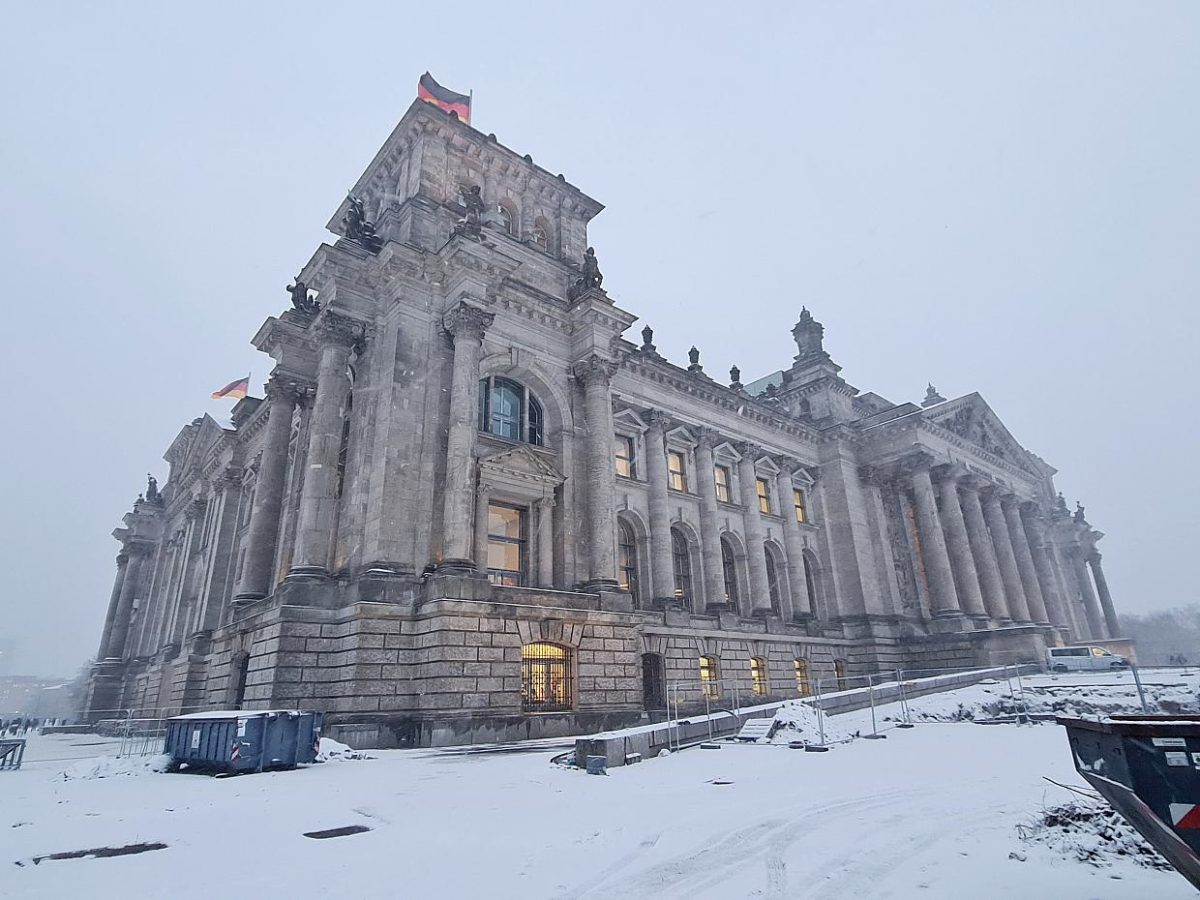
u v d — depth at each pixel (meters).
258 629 34.81
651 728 23.62
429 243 41.94
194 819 14.05
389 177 48.66
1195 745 7.01
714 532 52.69
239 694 37.53
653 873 9.66
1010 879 8.87
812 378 70.00
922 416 64.88
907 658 59.56
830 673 55.50
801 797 15.02
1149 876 8.77
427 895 8.82
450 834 12.23
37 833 12.92
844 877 9.31
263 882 9.48
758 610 53.19
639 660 39.22
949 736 26.94
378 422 36.84
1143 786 7.08
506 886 9.16
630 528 49.44
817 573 62.03
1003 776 17.02
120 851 11.48
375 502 34.81
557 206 51.81
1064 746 22.70
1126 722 7.48
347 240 40.41
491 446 40.19
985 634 56.19
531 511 41.19
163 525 85.56
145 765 22.94
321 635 32.59
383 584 32.91
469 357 37.81
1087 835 10.26
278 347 44.97
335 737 29.14
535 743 30.16
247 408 62.84
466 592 32.75
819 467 65.94
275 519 42.78
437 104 49.53
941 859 9.97
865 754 22.28
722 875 9.54
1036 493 83.88
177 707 50.94
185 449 83.38
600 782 17.84
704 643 47.34
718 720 27.53
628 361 51.56
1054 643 56.44
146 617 79.06
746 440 58.88
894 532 65.81
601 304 44.25
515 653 33.38
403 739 30.16
